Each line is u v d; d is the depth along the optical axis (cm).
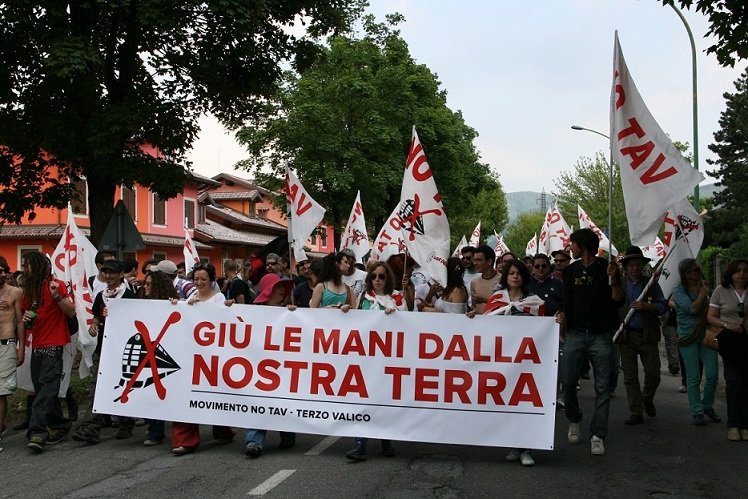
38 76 1492
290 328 758
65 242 882
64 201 1697
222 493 600
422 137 3659
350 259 1027
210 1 1455
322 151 3039
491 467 693
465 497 592
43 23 1405
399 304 828
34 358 790
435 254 848
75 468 695
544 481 643
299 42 1731
